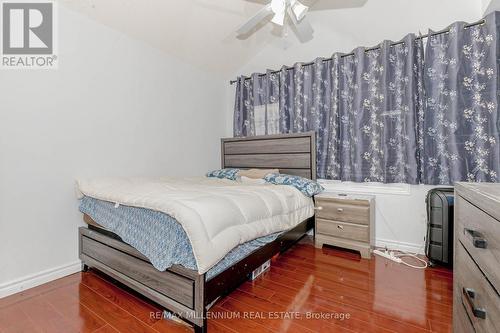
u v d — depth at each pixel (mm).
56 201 2250
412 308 1753
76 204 2385
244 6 2844
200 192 1951
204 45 3311
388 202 2871
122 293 1964
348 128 3039
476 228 913
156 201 1627
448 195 2307
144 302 1839
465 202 1056
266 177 3121
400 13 2684
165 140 3240
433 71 2518
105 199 1997
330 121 3154
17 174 2027
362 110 2908
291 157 3408
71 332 1528
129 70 2824
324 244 3002
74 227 2367
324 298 1889
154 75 3094
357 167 2951
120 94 2738
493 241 756
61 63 2270
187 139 3543
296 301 1854
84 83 2434
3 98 1956
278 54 3631
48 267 2195
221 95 4113
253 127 3816
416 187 2707
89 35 2465
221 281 1630
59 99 2262
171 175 3324
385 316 1671
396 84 2713
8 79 1984
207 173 3742
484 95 2283
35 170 2125
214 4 2738
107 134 2629
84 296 1924
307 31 2412
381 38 2895
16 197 2025
